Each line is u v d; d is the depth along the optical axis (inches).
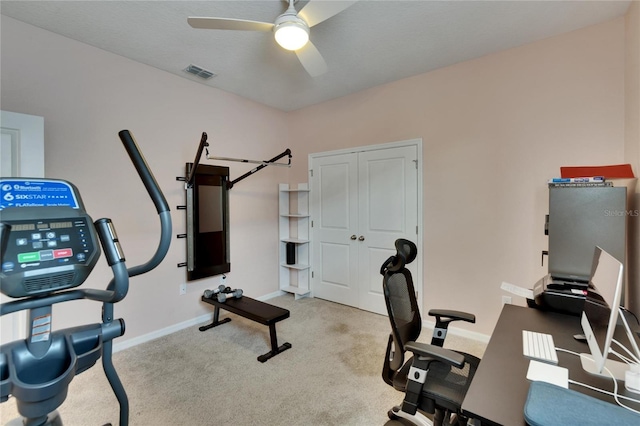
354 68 119.8
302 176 170.2
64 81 94.3
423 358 51.4
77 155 96.9
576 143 94.1
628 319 62.4
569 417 32.9
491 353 50.9
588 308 51.4
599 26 89.8
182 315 125.7
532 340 54.6
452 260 119.3
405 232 132.2
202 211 130.6
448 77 118.5
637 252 77.0
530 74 101.4
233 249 145.8
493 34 95.7
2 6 79.8
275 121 167.8
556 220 80.6
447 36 96.7
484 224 111.7
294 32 70.1
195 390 83.1
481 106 111.3
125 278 43.6
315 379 88.4
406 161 131.0
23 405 37.3
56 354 40.9
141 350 106.4
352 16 85.4
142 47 101.5
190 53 106.0
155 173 116.2
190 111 127.9
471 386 41.5
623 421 32.2
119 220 106.3
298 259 173.2
